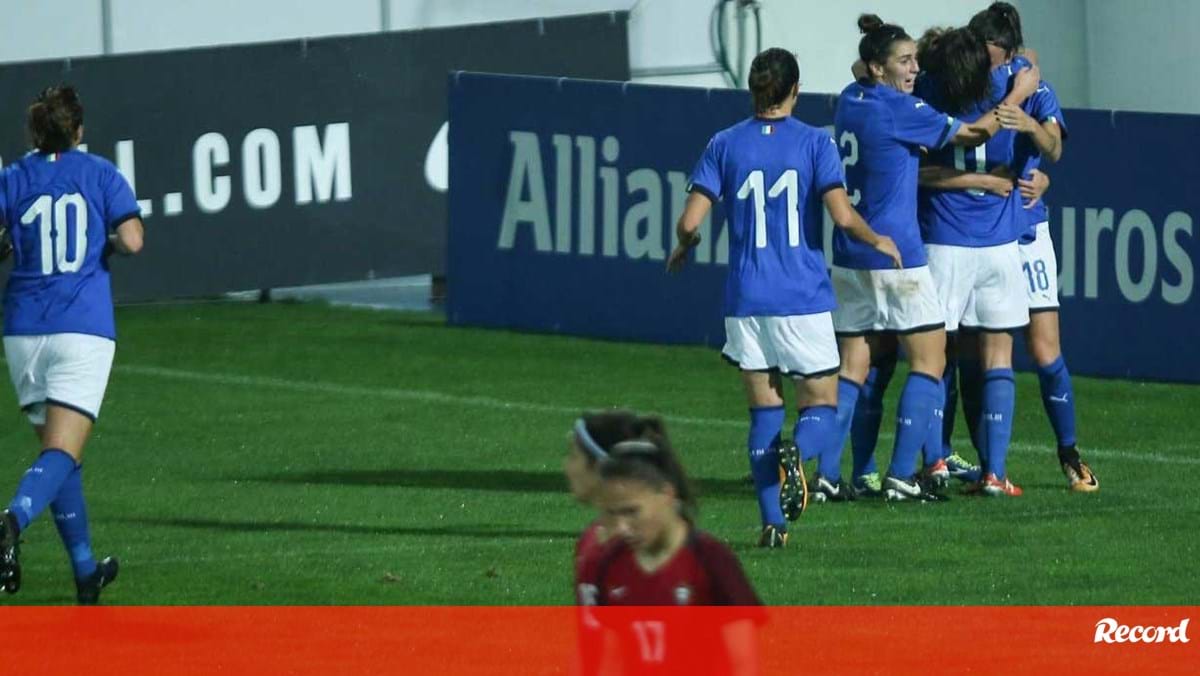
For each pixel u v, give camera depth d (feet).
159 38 233.14
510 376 171.83
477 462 135.74
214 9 236.02
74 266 94.99
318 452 139.85
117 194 95.71
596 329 192.24
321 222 216.33
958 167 119.55
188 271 210.18
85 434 94.94
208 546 109.70
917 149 115.75
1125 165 165.07
